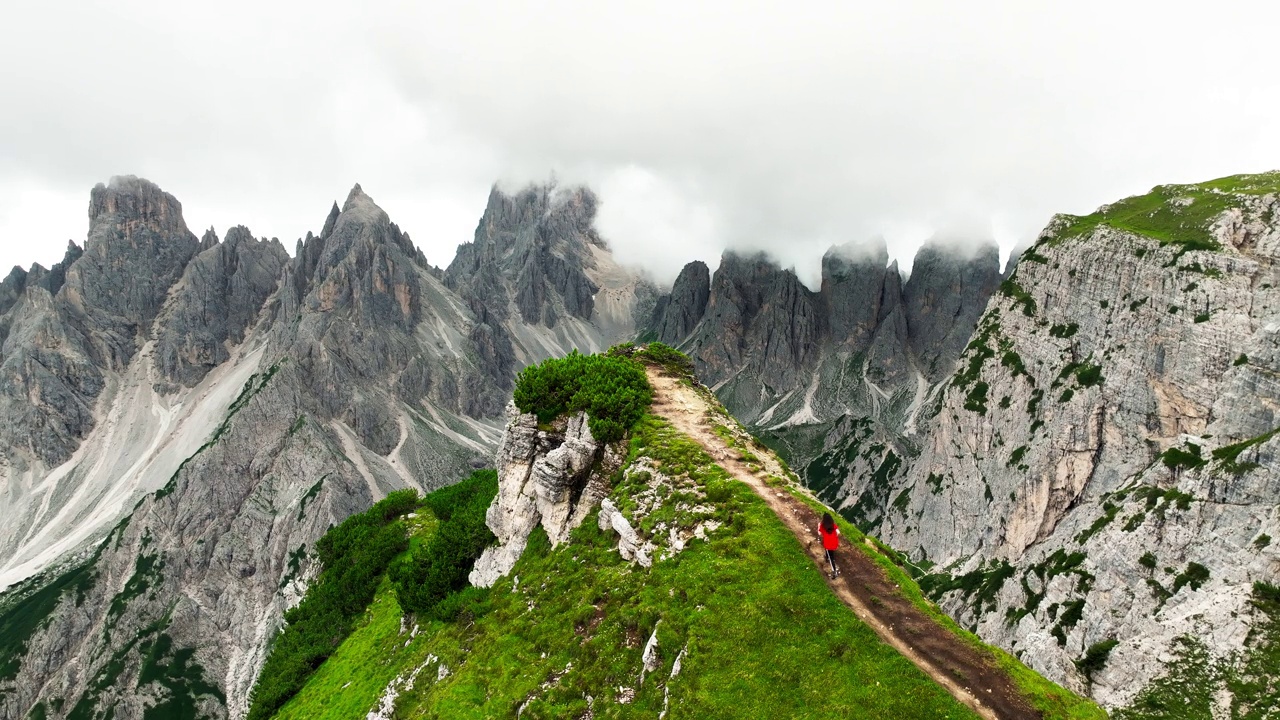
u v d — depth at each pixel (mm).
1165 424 130000
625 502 52375
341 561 120000
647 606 42188
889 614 37969
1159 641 85000
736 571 41656
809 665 34688
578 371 69625
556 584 51781
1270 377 100688
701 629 38344
